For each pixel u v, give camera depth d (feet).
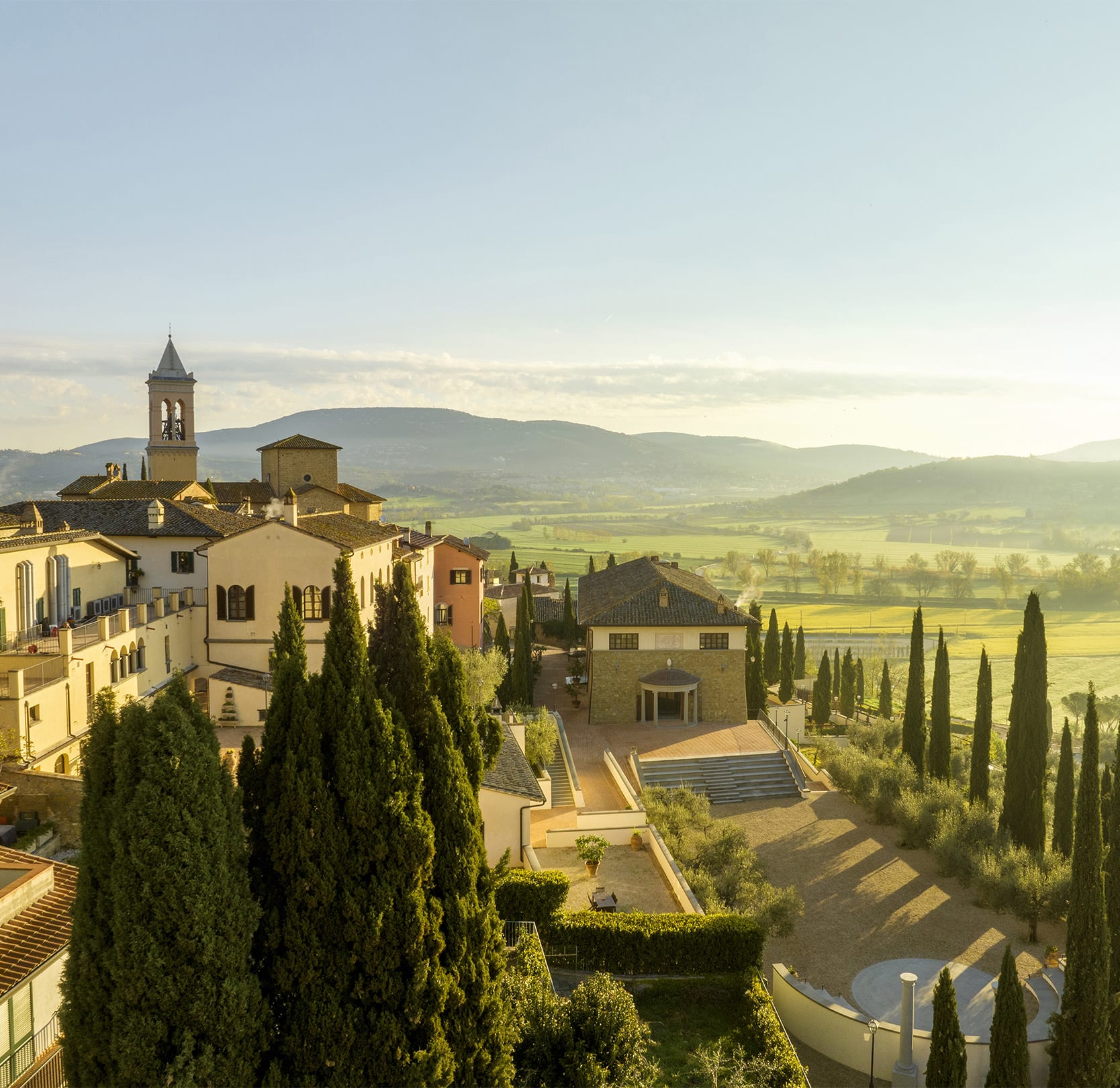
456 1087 56.29
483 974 58.03
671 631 219.82
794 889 127.54
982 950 122.31
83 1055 47.37
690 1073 79.36
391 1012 53.57
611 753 190.60
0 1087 58.59
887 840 161.48
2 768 99.96
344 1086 52.11
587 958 97.19
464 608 272.92
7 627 134.31
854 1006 106.83
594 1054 66.69
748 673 233.14
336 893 53.52
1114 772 110.42
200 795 48.37
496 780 122.11
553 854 134.10
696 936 96.78
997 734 317.01
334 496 282.36
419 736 59.62
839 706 325.42
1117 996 93.71
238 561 167.73
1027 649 152.05
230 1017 48.03
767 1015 86.53
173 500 200.34
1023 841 151.43
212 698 154.81
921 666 195.72
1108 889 104.94
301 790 53.01
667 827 140.56
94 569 160.35
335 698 55.72
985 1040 98.89
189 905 46.98
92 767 48.85
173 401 325.83
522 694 213.25
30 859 74.64
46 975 64.03
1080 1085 89.04
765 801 180.96
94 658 133.08
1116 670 504.43
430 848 55.62
